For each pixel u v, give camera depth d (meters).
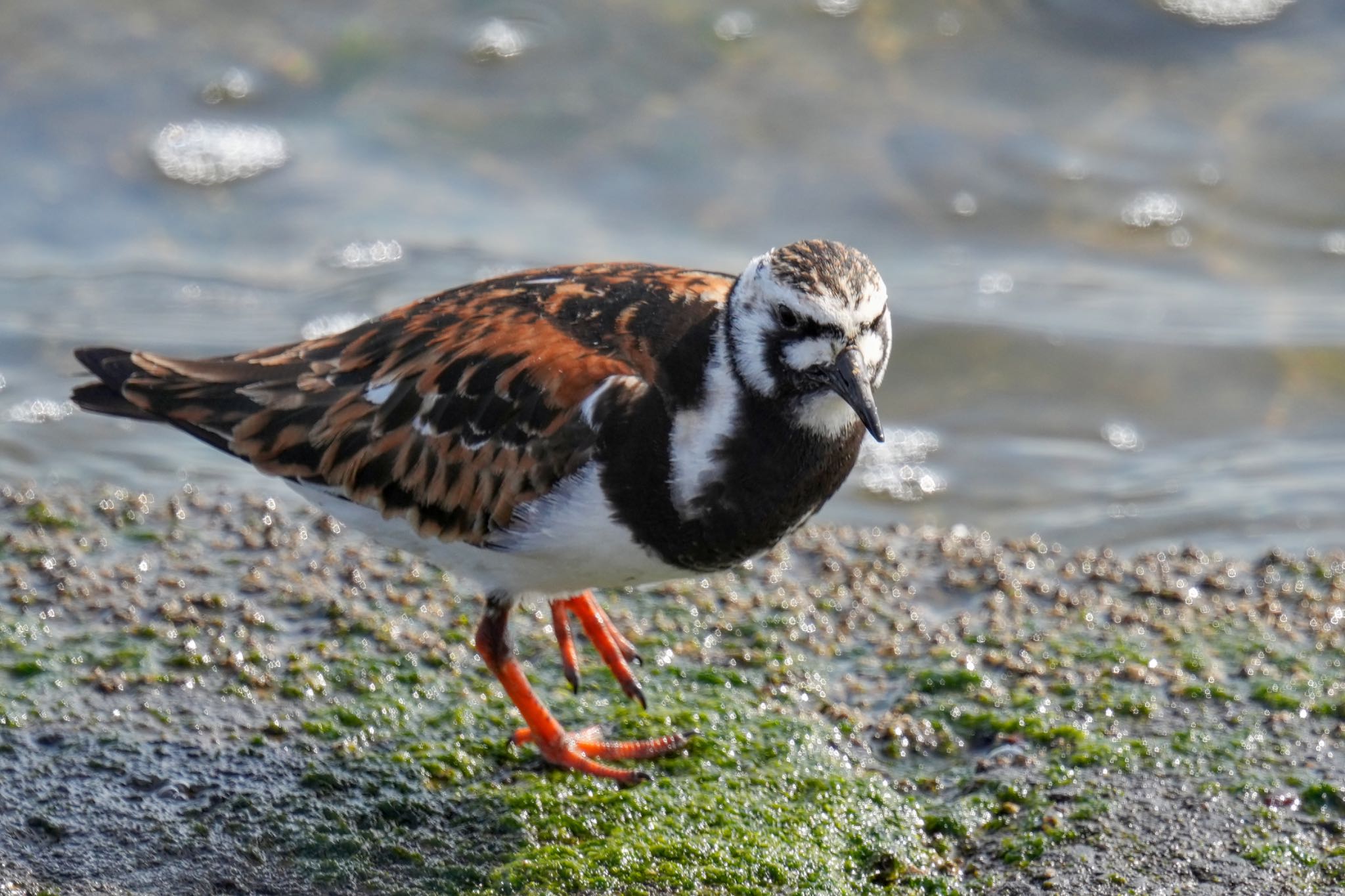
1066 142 18.97
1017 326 16.53
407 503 10.13
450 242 17.88
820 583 12.59
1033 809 9.93
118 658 11.17
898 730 10.66
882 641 11.77
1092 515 14.29
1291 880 9.26
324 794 10.00
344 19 19.94
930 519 14.27
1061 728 10.63
